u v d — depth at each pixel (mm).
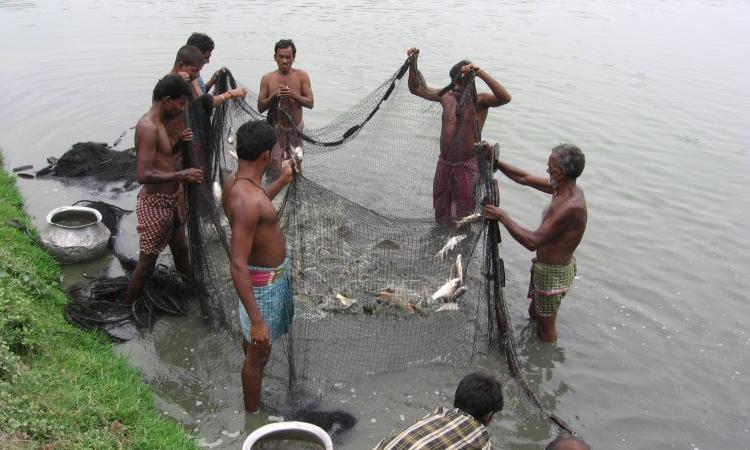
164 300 6504
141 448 4500
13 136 10320
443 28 18266
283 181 5348
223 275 6602
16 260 6109
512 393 5559
